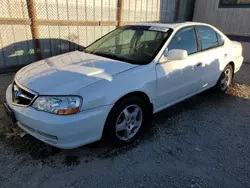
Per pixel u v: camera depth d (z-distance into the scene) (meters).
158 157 2.55
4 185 2.06
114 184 2.13
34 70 2.74
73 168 2.32
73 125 2.15
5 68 5.18
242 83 5.40
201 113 3.74
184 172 2.33
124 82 2.51
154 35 3.27
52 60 3.08
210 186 2.16
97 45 3.61
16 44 5.21
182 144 2.82
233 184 2.20
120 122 2.62
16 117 2.41
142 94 2.76
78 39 6.23
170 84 3.08
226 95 4.62
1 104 3.59
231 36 8.23
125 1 6.93
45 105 2.18
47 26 5.55
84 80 2.36
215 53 3.94
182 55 2.87
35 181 2.12
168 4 8.35
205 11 8.91
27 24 5.24
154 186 2.13
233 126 3.35
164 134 3.03
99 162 2.42
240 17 7.89
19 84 2.50
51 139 2.22
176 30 3.26
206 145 2.83
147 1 7.58
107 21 6.64
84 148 2.64
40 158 2.43
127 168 2.35
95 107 2.28
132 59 2.96
